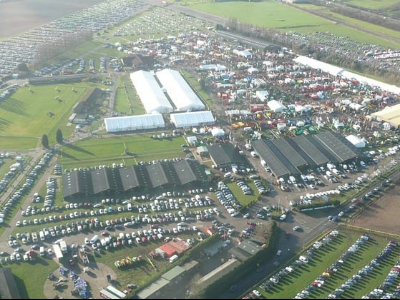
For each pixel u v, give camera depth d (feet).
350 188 625.00
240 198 600.39
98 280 459.73
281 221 556.10
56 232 527.81
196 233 533.55
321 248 510.17
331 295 441.27
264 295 441.68
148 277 464.65
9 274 454.81
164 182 617.62
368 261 490.08
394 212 574.97
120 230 537.24
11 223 546.26
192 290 439.22
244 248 493.36
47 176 644.69
